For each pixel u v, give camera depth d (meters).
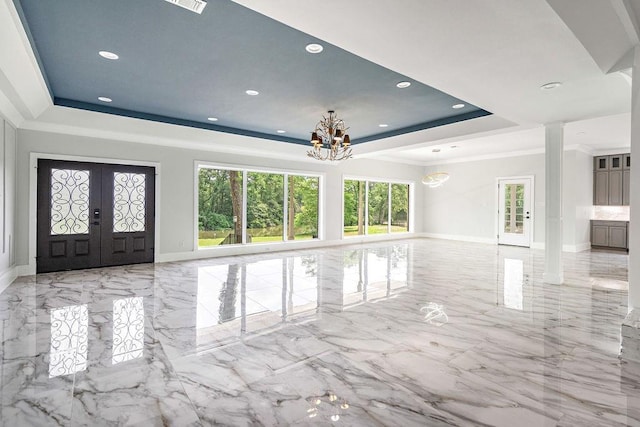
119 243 6.41
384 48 2.87
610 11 2.25
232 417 1.94
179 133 6.53
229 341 3.01
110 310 3.82
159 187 6.80
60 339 3.02
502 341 3.03
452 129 6.28
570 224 8.55
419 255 7.95
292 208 9.17
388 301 4.25
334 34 2.65
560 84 3.60
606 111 4.57
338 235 9.87
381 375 2.43
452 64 3.16
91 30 3.10
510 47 2.81
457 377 2.40
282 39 3.25
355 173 10.22
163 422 1.90
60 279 5.27
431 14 2.35
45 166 5.65
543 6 2.21
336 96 4.91
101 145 6.13
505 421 1.91
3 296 4.34
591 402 2.10
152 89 4.67
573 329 3.32
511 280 5.41
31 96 4.38
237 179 8.30
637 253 2.96
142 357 2.70
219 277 5.55
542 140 8.09
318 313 3.79
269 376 2.41
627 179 8.71
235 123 6.56
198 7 2.69
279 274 5.82
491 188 10.21
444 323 3.48
